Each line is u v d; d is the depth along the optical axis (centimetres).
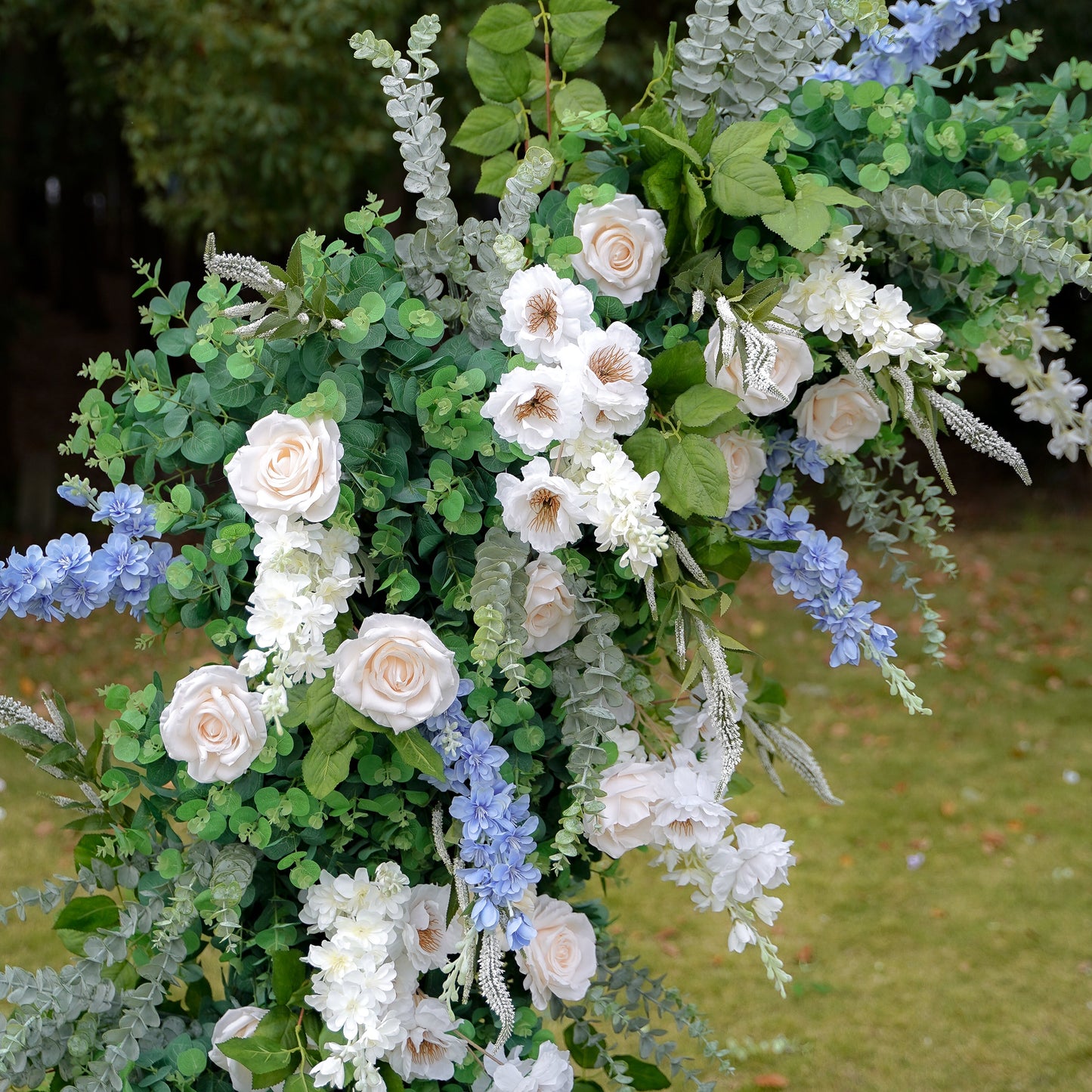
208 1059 150
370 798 140
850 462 173
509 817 132
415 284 143
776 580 149
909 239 156
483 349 138
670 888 389
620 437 141
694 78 147
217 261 128
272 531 121
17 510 792
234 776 126
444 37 562
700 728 157
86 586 135
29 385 1220
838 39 145
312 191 573
